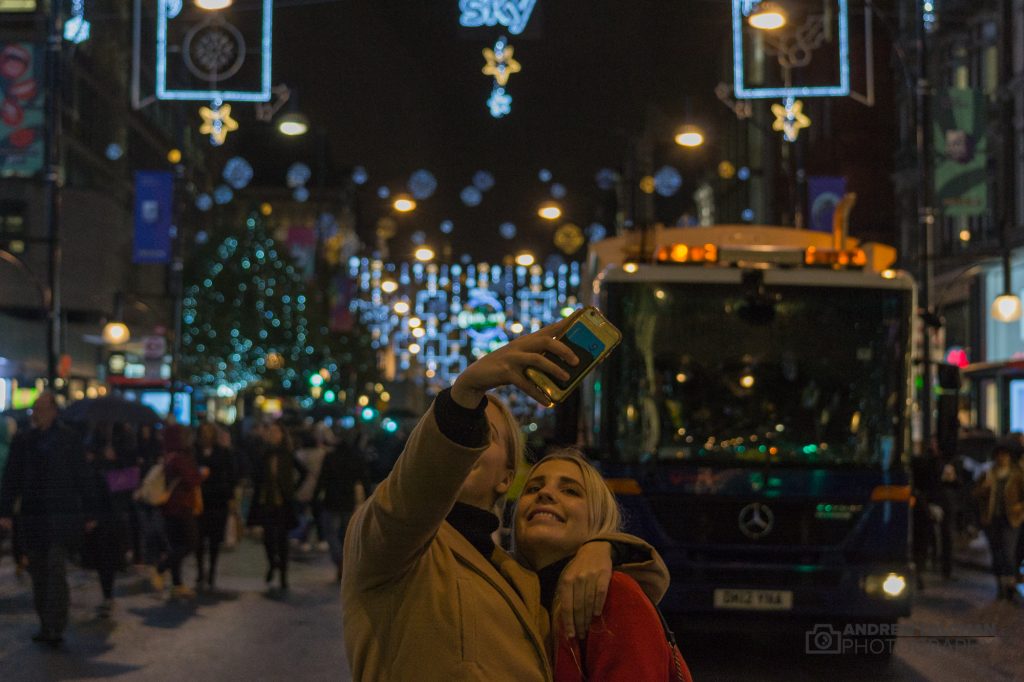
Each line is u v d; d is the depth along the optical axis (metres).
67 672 10.77
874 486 11.38
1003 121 39.06
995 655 12.08
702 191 81.56
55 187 25.19
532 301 73.69
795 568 11.25
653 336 11.64
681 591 11.28
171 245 34.62
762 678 10.91
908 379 11.61
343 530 18.27
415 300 87.88
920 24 24.58
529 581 2.93
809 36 25.44
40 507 12.19
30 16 45.62
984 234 40.88
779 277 11.66
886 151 54.00
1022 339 39.59
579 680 2.76
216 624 13.91
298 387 59.44
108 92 59.38
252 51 21.48
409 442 2.72
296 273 59.56
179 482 16.27
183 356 58.06
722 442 11.48
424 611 2.78
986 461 24.56
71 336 48.72
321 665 11.23
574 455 3.14
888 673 11.14
